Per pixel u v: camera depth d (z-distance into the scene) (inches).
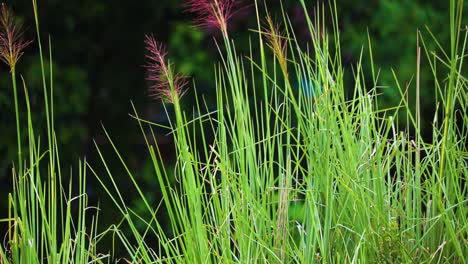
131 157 291.3
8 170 274.7
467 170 124.3
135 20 293.9
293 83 260.1
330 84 120.9
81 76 285.4
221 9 118.6
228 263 114.6
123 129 294.5
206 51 280.4
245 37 274.7
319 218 120.2
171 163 284.4
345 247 115.3
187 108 279.9
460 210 115.8
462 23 282.2
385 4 277.4
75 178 281.7
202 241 115.3
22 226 117.0
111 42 295.1
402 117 265.7
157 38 294.0
